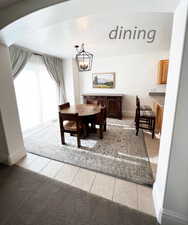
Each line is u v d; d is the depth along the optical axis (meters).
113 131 3.53
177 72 0.98
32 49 3.55
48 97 4.54
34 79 3.91
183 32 0.90
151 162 2.22
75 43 3.13
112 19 1.98
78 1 1.13
